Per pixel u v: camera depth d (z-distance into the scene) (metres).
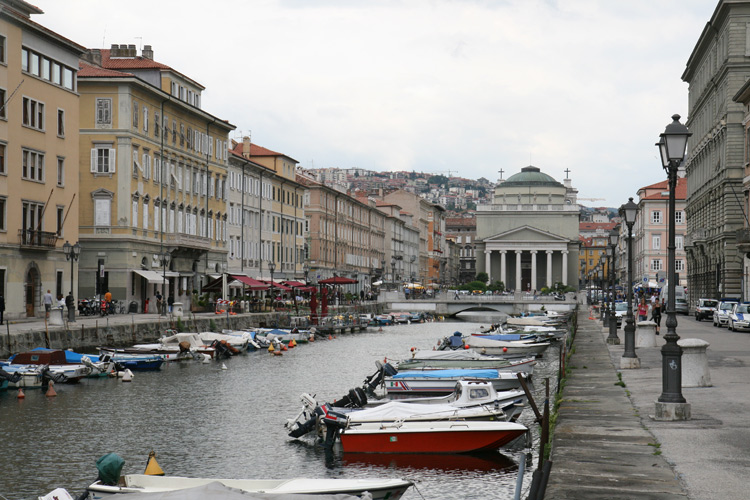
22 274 60.34
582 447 17.59
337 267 146.75
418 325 112.62
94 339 53.56
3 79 57.97
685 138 20.95
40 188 62.84
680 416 20.69
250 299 91.88
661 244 146.12
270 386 43.59
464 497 22.00
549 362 56.56
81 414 34.62
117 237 73.56
